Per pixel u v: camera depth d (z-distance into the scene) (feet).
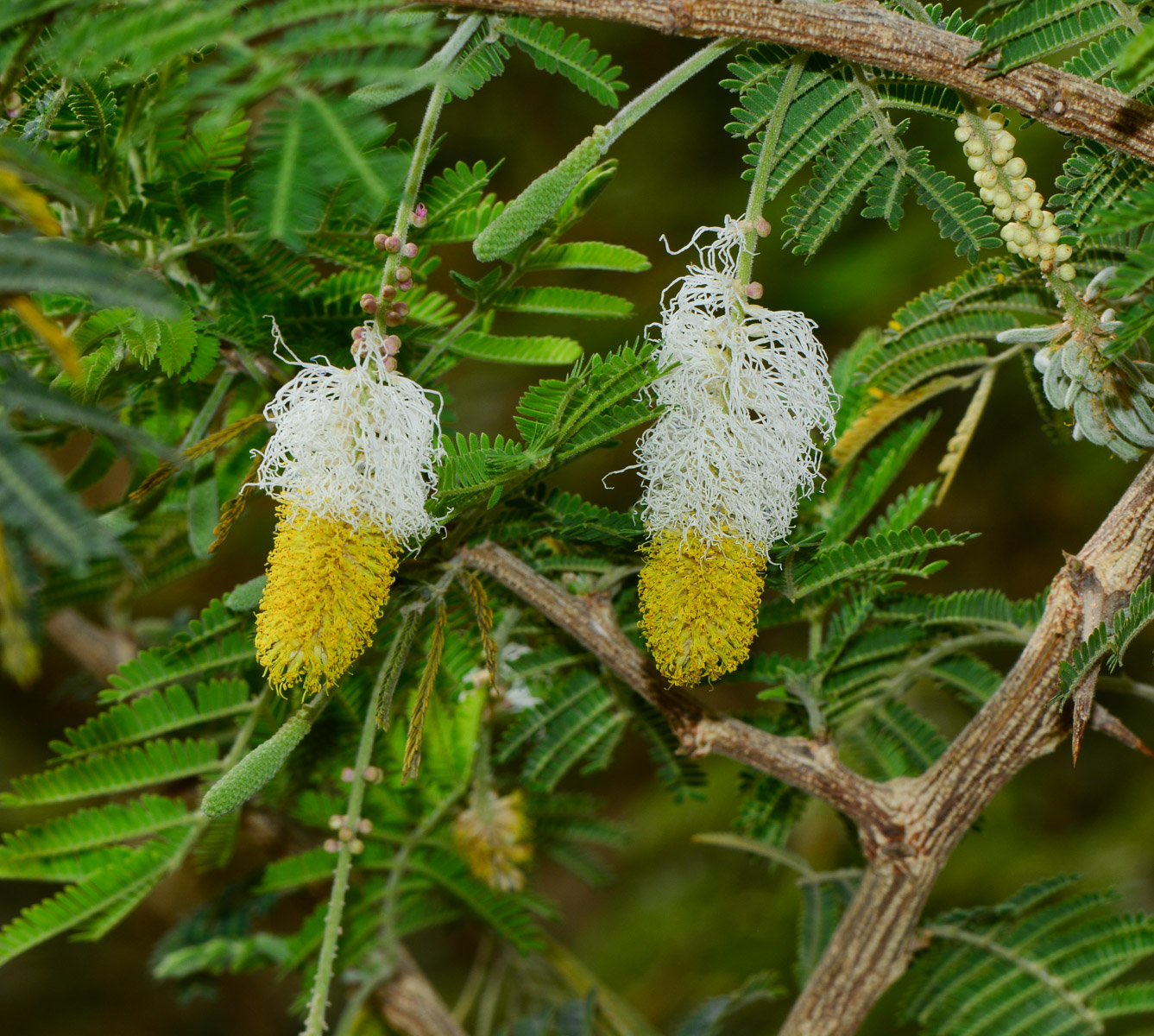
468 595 1.78
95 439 1.85
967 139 1.72
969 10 1.88
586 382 1.69
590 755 1.91
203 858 1.90
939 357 1.83
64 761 1.80
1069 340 1.73
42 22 1.65
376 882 1.95
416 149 1.69
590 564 1.80
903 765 1.90
